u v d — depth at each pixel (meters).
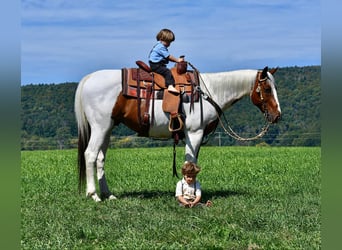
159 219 8.07
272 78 10.01
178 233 7.27
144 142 48.12
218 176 14.31
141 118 9.64
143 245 6.69
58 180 13.61
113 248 6.66
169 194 10.66
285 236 7.18
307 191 11.09
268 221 7.87
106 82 9.71
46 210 8.90
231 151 27.36
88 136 10.05
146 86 9.66
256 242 6.85
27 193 11.02
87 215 8.49
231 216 8.19
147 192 11.05
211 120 9.91
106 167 17.30
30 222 8.02
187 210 8.80
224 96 10.05
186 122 9.74
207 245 6.67
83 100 9.84
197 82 9.83
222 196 10.35
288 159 20.81
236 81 10.05
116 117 9.80
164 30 9.75
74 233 7.38
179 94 9.59
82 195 10.34
